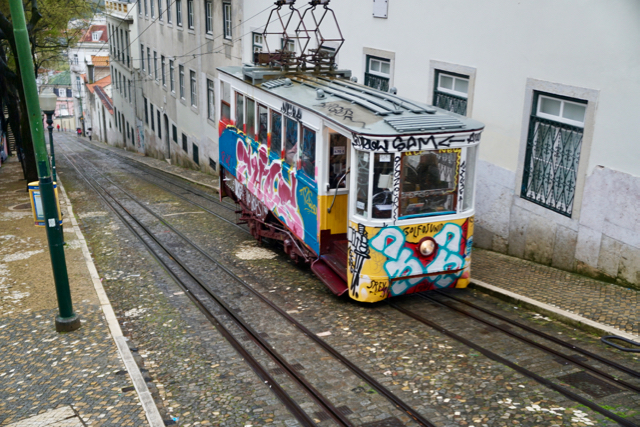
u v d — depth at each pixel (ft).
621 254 27.55
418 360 21.81
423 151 25.48
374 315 26.61
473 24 35.60
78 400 19.84
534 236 32.76
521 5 31.91
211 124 86.69
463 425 17.48
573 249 30.22
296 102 30.32
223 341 24.70
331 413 18.51
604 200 28.12
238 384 20.79
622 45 26.61
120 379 21.30
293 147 32.01
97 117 219.82
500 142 34.53
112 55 169.17
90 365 22.53
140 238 44.16
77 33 91.09
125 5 138.21
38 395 20.31
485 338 23.41
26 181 77.41
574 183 30.04
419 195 25.95
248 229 46.39
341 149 28.58
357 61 48.67
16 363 22.98
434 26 39.11
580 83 28.84
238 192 44.93
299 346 23.66
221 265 35.96
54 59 100.22
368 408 18.74
